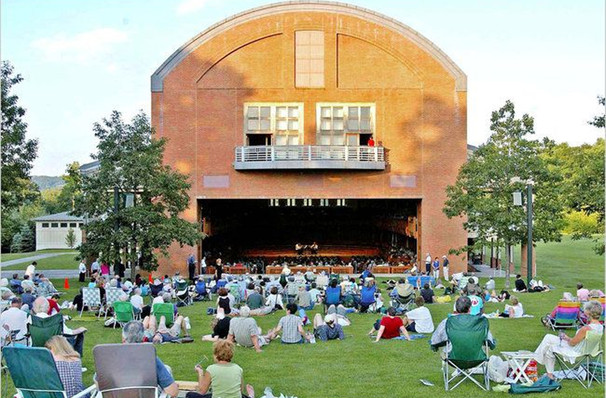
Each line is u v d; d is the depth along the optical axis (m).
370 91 46.94
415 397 13.08
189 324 22.80
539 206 39.69
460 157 46.91
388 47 46.88
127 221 35.94
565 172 41.16
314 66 47.00
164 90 46.72
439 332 14.06
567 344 13.93
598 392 13.11
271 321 24.95
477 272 50.53
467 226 41.22
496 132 40.97
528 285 36.16
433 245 46.94
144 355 9.76
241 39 46.72
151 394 9.86
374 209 60.94
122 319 22.33
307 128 46.84
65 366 10.92
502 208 38.97
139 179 36.47
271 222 61.81
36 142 43.12
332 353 17.88
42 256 75.06
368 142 46.59
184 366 16.20
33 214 121.31
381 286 38.94
